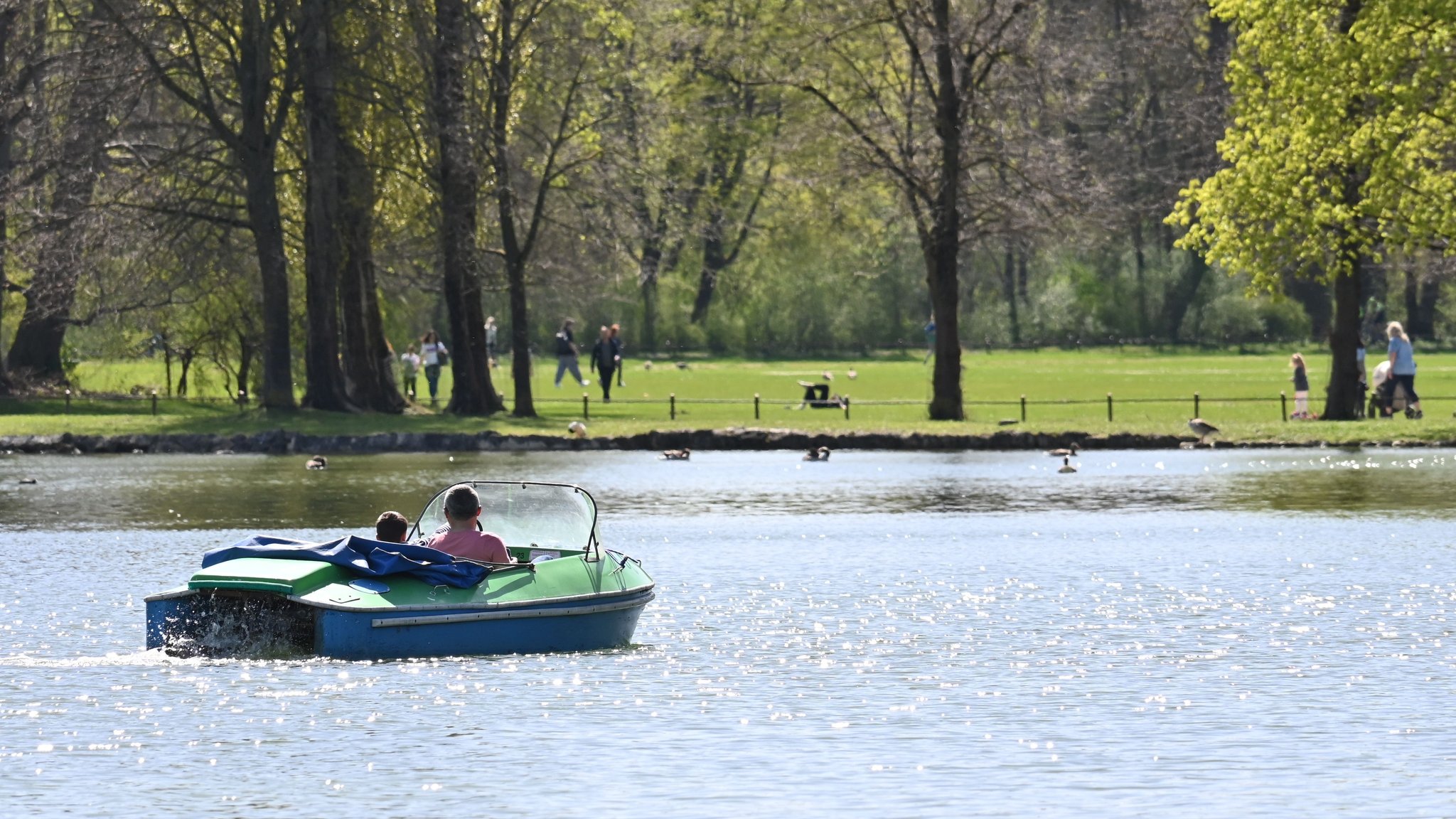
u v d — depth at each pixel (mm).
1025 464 114688
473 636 44344
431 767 33656
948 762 33938
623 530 77125
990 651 45938
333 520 79688
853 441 128125
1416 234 121688
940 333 143750
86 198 139500
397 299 179250
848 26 144750
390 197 150500
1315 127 122375
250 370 182625
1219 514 82250
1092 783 32281
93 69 136125
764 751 34875
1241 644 46750
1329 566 62781
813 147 147375
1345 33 122438
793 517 82562
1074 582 59562
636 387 191000
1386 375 138500
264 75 138125
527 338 149875
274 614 44281
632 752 34781
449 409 151125
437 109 140000
